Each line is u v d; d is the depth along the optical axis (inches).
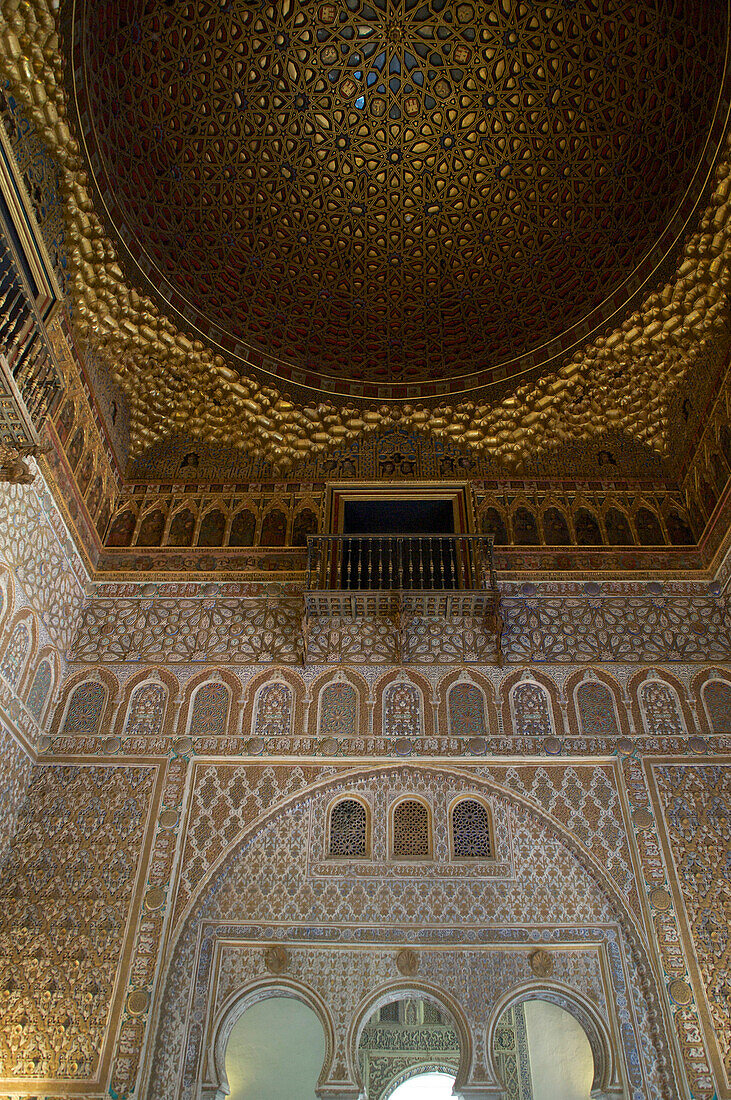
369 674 255.1
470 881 222.2
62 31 208.7
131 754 239.3
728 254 251.9
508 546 281.7
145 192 277.6
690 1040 196.7
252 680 253.6
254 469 304.3
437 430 312.5
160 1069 194.1
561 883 221.3
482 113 305.6
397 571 283.9
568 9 279.3
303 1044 324.5
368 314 326.6
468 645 261.1
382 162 315.6
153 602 269.9
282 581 275.0
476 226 318.3
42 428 228.5
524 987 207.8
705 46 240.7
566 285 304.8
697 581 271.1
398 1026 362.6
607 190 291.7
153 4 261.4
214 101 291.3
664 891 216.5
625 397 297.7
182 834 226.4
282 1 285.7
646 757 237.5
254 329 309.4
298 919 216.8
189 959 209.6
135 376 289.9
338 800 235.9
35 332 202.8
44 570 241.1
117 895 216.4
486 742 241.4
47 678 244.2
